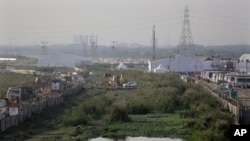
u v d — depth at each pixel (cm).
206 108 11581
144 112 12481
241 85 17712
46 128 9731
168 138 9081
